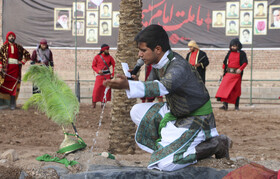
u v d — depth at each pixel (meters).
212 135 3.54
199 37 14.01
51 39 14.29
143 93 3.05
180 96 3.33
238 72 10.89
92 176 3.38
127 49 5.16
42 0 14.17
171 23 13.98
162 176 3.34
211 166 3.53
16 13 14.23
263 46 13.91
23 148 5.70
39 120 8.88
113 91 5.34
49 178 3.44
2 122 8.42
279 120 9.41
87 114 9.85
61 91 4.09
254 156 5.29
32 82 4.02
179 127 3.49
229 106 13.09
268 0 13.67
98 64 10.73
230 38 13.97
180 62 3.31
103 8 14.10
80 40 14.28
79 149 4.04
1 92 10.66
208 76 14.36
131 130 5.32
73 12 14.17
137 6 5.19
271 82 14.14
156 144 3.59
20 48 10.78
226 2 13.85
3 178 3.39
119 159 4.78
